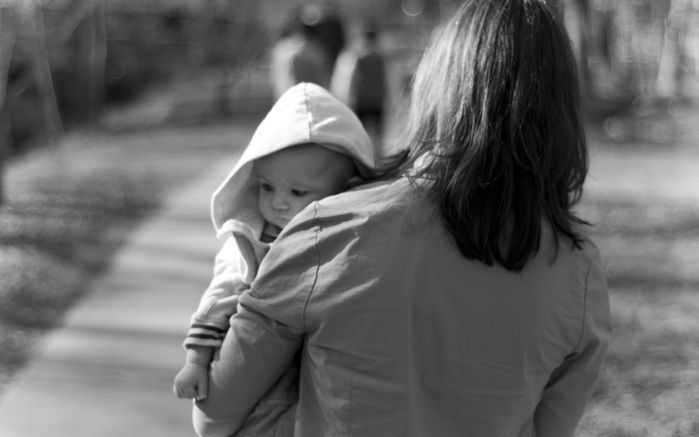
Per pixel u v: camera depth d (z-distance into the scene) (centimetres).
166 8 3478
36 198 1270
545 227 228
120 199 1283
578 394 245
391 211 221
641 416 585
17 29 1521
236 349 234
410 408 221
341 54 1764
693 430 559
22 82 1709
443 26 246
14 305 766
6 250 955
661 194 1462
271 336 229
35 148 1853
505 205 218
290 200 255
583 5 2136
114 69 3081
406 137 251
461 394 224
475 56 227
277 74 1556
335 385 223
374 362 219
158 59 3397
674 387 630
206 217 1190
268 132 251
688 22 2988
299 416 234
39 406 580
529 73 225
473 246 217
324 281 221
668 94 2934
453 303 220
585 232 243
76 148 1898
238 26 3575
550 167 227
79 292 829
